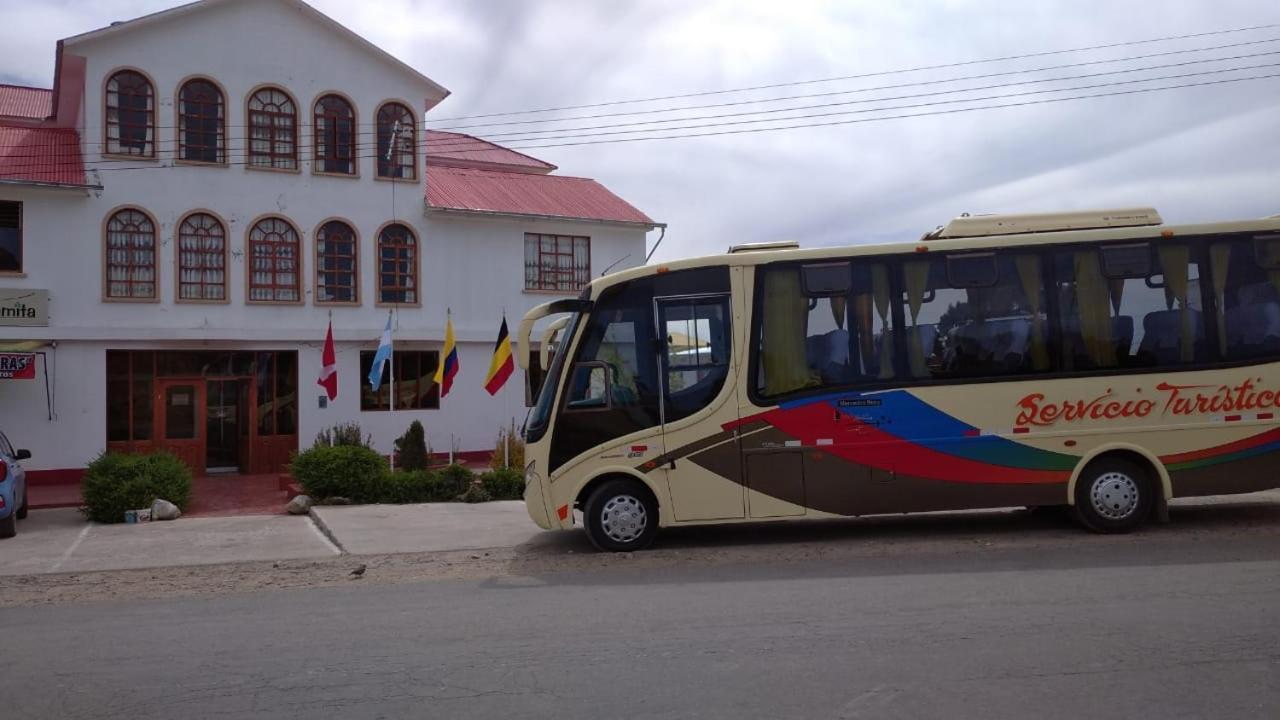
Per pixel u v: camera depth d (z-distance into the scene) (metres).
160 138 23.30
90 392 22.62
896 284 10.97
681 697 5.45
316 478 17.25
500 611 7.89
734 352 10.86
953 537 11.09
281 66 24.62
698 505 10.78
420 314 26.06
